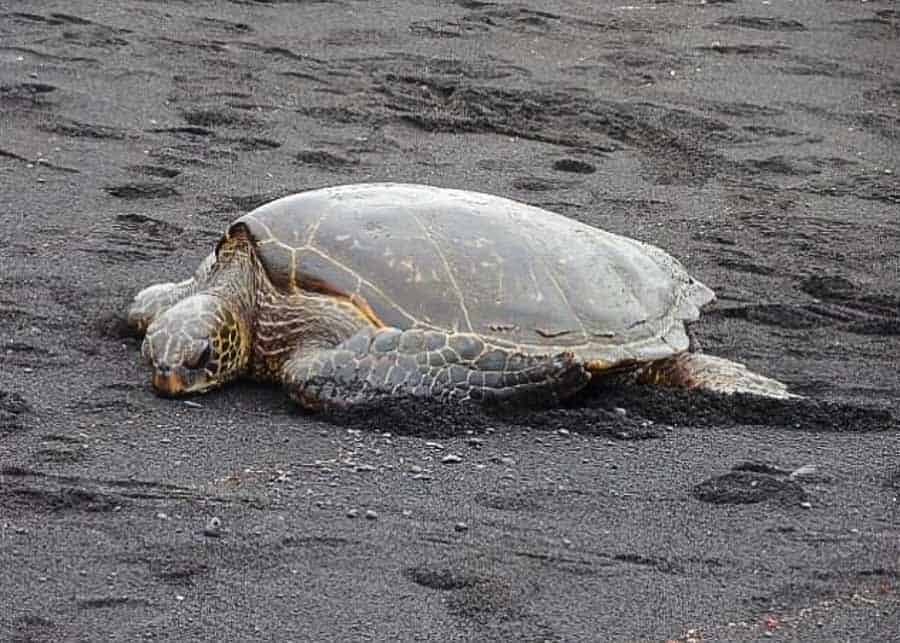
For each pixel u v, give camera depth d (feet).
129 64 91.66
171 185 72.28
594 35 112.78
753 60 108.27
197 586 36.73
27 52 91.61
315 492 42.06
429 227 49.70
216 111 84.33
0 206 67.10
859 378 55.26
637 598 37.37
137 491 41.47
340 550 38.88
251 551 38.55
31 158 73.97
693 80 101.76
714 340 58.49
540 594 37.29
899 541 40.88
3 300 55.83
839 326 61.36
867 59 111.04
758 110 95.86
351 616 35.81
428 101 91.76
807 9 126.52
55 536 38.73
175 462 43.55
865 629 36.29
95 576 36.88
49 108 81.92
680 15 121.49
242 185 73.31
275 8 110.93
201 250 63.67
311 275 48.96
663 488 43.62
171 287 53.52
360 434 46.14
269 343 49.78
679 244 70.74
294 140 81.30
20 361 50.34
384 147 81.76
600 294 50.31
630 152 85.81
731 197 79.15
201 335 48.62
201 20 104.58
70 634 34.40
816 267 68.69
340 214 50.19
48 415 46.34
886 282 67.41
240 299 50.24
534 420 47.50
